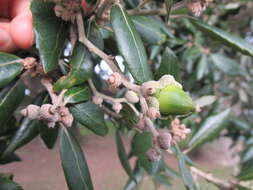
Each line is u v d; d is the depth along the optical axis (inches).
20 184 6.2
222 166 25.6
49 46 4.6
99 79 6.9
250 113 19.6
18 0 5.9
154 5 8.5
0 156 6.3
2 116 5.3
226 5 12.6
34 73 5.2
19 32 4.9
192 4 5.2
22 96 5.6
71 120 4.7
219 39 5.9
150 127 4.7
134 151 6.7
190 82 13.1
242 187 7.0
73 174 5.4
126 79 4.7
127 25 4.7
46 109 4.4
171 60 5.5
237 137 15.3
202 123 8.5
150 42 6.6
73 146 5.6
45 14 4.7
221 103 17.8
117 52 6.2
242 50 5.7
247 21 13.9
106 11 5.2
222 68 12.2
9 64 4.9
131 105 5.4
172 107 4.2
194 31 11.9
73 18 4.8
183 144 8.6
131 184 9.2
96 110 5.4
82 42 4.8
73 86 5.1
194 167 7.7
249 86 18.6
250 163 8.5
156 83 4.3
